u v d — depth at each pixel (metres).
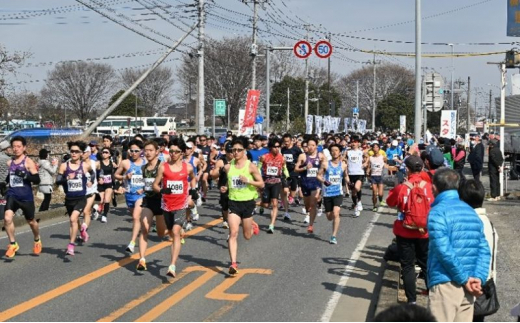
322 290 8.75
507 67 19.98
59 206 17.98
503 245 12.27
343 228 14.68
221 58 54.88
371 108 85.81
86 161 11.69
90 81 67.00
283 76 70.06
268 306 7.88
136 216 10.96
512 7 18.08
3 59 29.02
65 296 8.29
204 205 18.89
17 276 9.49
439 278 5.27
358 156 16.92
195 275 9.56
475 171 21.19
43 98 67.69
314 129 42.56
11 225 10.73
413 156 7.77
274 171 13.80
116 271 9.84
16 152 10.70
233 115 57.72
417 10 14.99
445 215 5.24
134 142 11.23
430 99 17.61
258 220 15.88
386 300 7.93
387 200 7.88
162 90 75.19
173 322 7.16
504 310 7.83
